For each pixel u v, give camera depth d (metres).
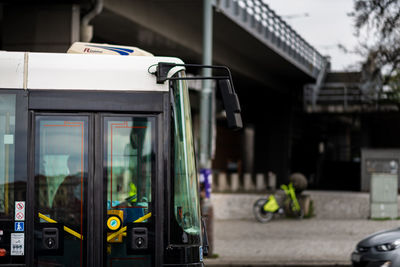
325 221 21.67
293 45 39.09
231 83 5.60
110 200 5.77
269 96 49.81
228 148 63.25
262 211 21.69
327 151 53.72
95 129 5.84
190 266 5.77
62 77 5.84
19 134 5.73
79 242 5.70
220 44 32.22
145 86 5.92
